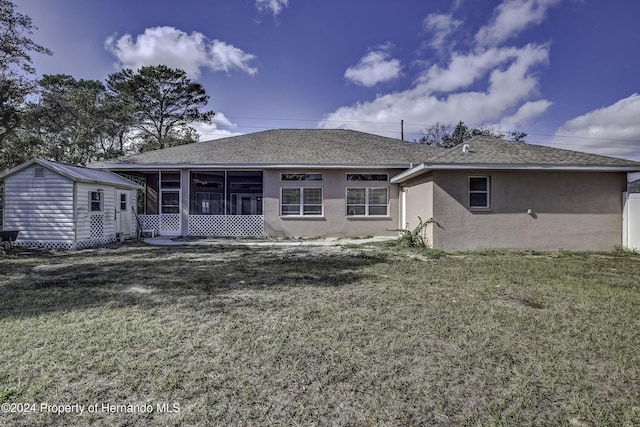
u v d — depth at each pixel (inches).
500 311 164.9
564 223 391.5
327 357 115.3
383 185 563.8
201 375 102.4
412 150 626.5
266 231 555.5
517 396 92.0
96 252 381.4
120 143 1115.3
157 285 220.8
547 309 169.2
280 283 227.6
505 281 232.2
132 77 1056.2
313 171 559.2
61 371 104.2
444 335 134.6
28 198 416.5
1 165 701.9
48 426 78.7
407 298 189.8
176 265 296.2
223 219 564.7
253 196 663.1
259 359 113.6
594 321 151.0
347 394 93.1
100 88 1126.4
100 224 461.4
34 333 134.4
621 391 94.7
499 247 389.4
